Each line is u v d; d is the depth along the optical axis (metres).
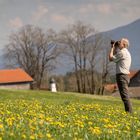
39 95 45.28
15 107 16.62
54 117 13.14
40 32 141.00
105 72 129.00
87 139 9.55
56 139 9.12
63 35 135.50
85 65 131.62
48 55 139.25
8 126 10.12
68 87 135.88
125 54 16.91
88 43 131.50
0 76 140.75
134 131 11.08
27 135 9.14
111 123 12.24
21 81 140.38
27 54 141.62
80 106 18.23
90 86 130.88
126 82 17.06
